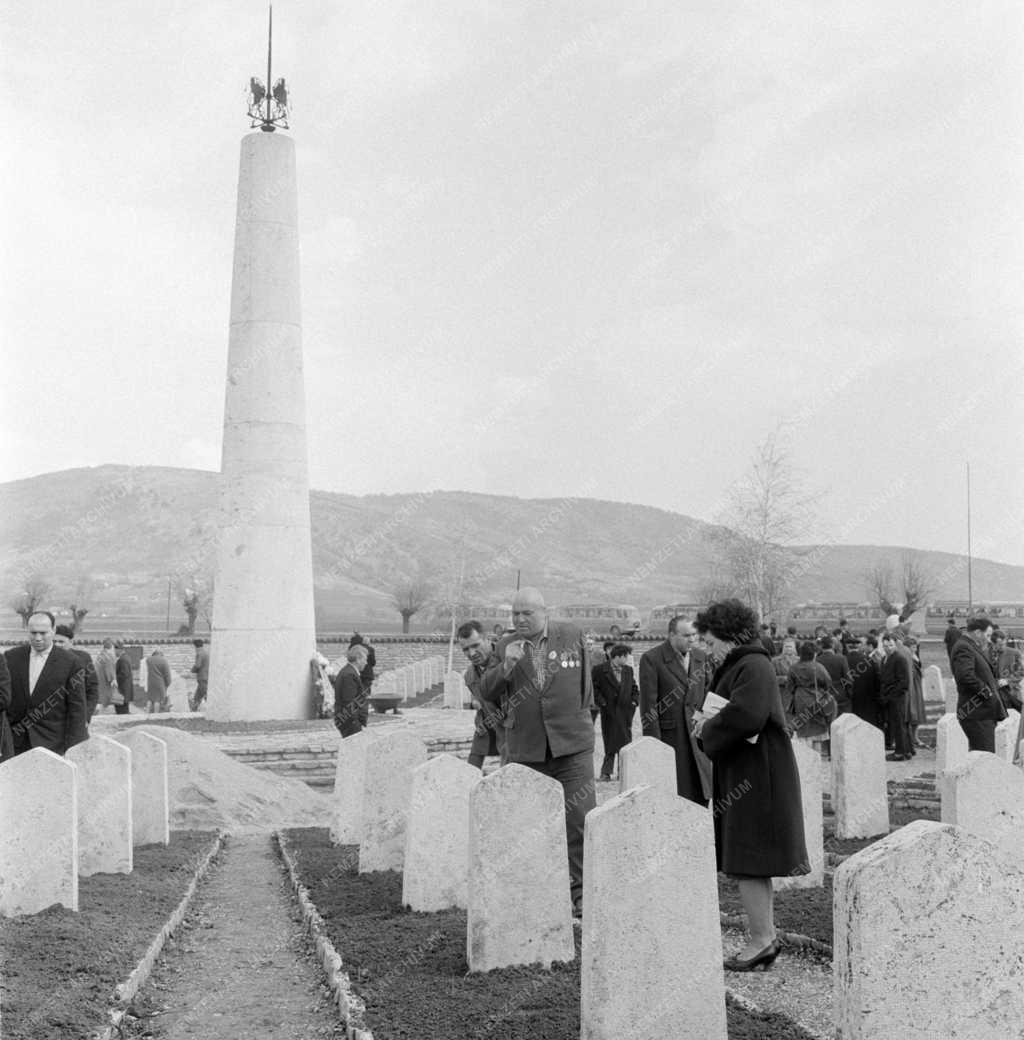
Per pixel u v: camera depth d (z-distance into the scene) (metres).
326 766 21.81
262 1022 7.59
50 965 8.13
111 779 11.95
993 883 4.62
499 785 7.91
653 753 11.37
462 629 12.31
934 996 4.55
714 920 6.02
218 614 27.94
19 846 9.63
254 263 27.58
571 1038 6.29
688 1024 5.96
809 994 7.21
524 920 7.90
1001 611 73.56
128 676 30.61
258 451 27.62
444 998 7.23
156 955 9.12
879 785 13.51
